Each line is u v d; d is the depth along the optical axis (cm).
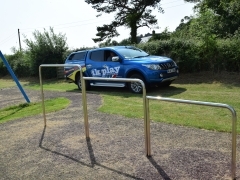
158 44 1257
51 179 332
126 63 908
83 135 488
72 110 696
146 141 372
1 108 850
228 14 1416
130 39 2917
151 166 344
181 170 327
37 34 1933
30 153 422
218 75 1055
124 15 2945
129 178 318
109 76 972
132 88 905
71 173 343
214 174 311
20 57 2316
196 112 590
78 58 1097
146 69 854
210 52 1084
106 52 994
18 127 575
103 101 786
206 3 1588
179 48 1202
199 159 353
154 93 866
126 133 483
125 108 672
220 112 575
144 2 2808
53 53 1900
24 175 348
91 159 381
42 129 546
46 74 1920
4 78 2425
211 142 409
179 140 427
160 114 590
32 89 1330
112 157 383
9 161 397
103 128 522
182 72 1191
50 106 779
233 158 287
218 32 1384
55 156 402
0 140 497
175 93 844
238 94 759
